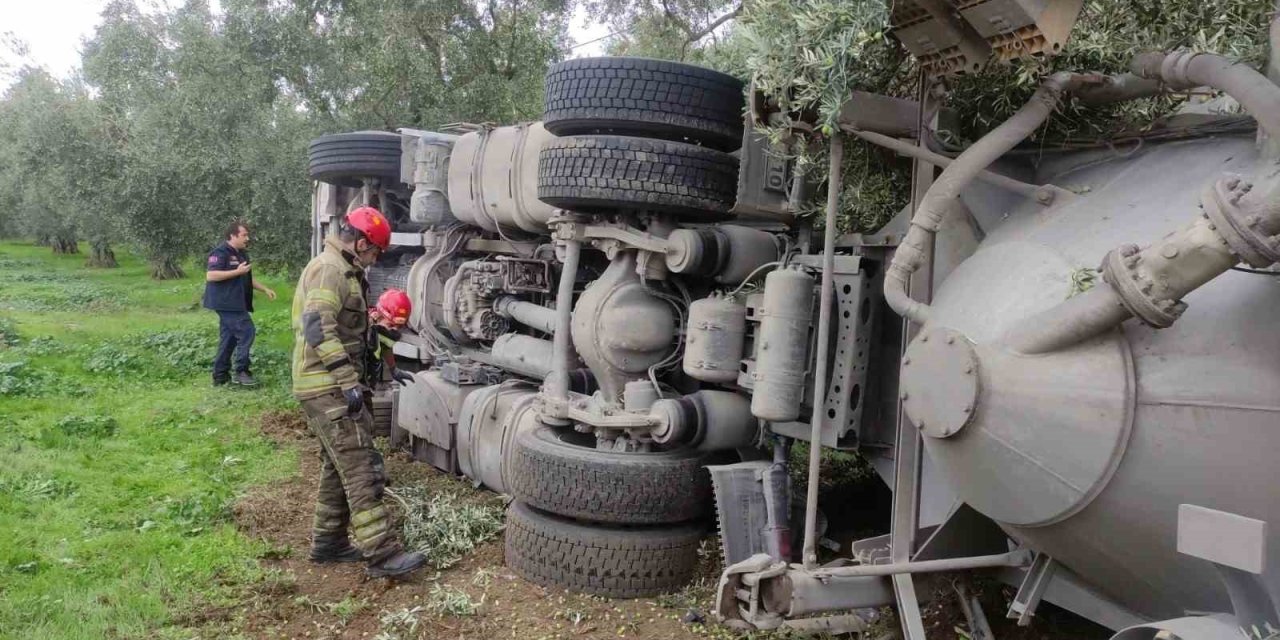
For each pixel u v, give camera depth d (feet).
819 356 11.59
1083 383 8.53
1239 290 8.02
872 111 11.70
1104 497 8.57
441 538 17.13
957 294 10.10
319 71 41.29
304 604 14.60
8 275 91.35
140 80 45.68
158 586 14.85
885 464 13.52
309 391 15.48
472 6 40.24
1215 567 8.16
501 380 21.24
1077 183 10.49
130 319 52.21
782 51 10.63
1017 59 10.44
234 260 31.42
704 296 16.99
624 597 14.74
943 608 13.16
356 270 16.46
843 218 14.10
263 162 40.52
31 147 56.18
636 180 14.93
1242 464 7.77
